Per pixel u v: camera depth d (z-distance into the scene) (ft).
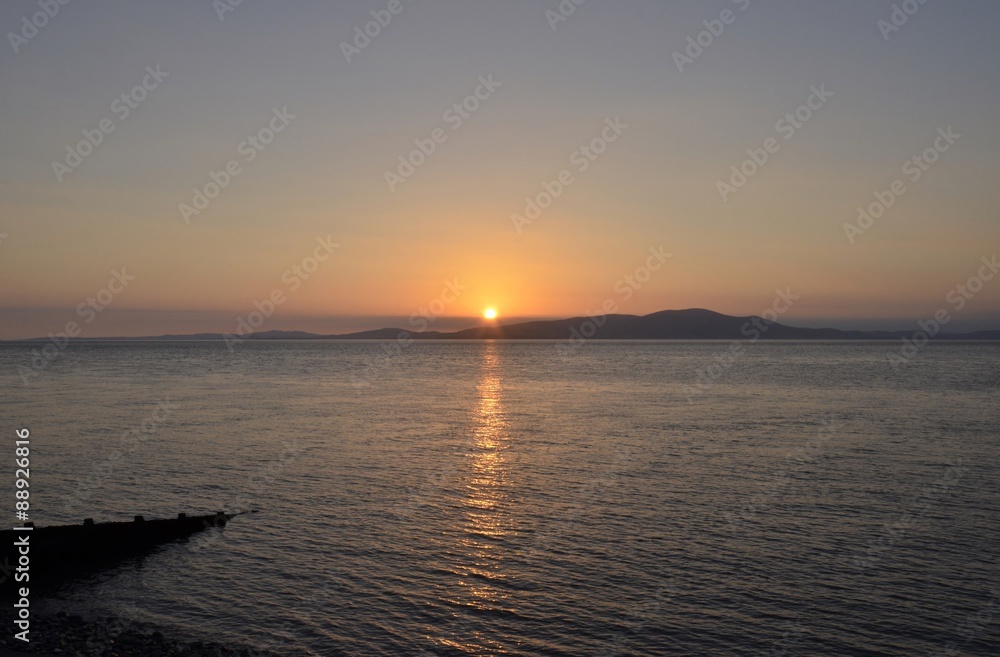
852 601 58.34
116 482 100.48
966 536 75.36
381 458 119.24
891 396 231.50
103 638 51.70
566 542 73.41
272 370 412.57
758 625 54.08
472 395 244.22
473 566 66.33
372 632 52.85
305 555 69.72
